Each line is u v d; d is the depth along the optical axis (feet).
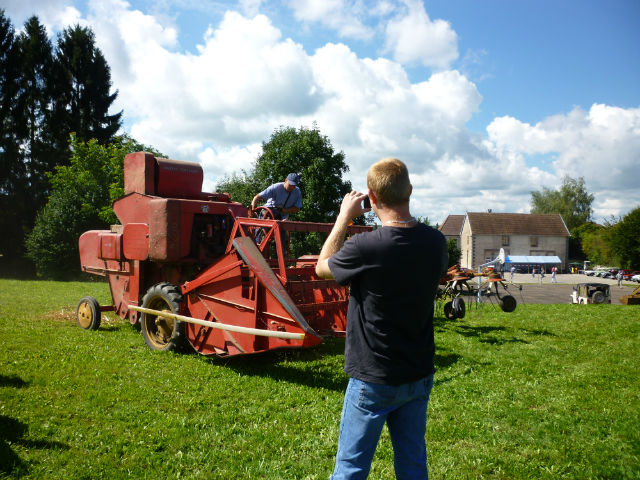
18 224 133.90
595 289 66.08
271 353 22.00
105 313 32.35
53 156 135.85
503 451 12.45
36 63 141.69
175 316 20.51
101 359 19.80
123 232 24.88
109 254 25.67
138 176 24.53
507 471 11.30
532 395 17.21
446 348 25.52
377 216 7.00
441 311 38.45
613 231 191.83
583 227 272.92
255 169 105.81
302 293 20.12
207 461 11.34
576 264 251.39
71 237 92.94
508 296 34.60
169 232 21.40
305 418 14.17
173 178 25.21
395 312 6.38
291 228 19.31
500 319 38.78
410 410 6.73
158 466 10.96
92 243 28.14
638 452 12.42
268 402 15.40
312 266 22.03
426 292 6.52
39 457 11.09
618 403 16.40
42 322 28.76
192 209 22.30
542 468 11.46
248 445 12.21
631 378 19.81
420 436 6.79
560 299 86.58
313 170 94.27
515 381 19.02
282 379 18.07
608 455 12.26
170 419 13.61
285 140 98.99
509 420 14.62
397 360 6.36
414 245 6.44
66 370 18.07
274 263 23.35
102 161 105.50
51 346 21.95
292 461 11.39
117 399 15.15
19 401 14.70
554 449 12.60
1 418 13.23
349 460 6.60
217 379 17.66
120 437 12.35
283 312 16.52
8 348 21.35
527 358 23.35
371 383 6.39
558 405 16.12
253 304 17.62
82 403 14.71
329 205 96.99
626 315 42.55
